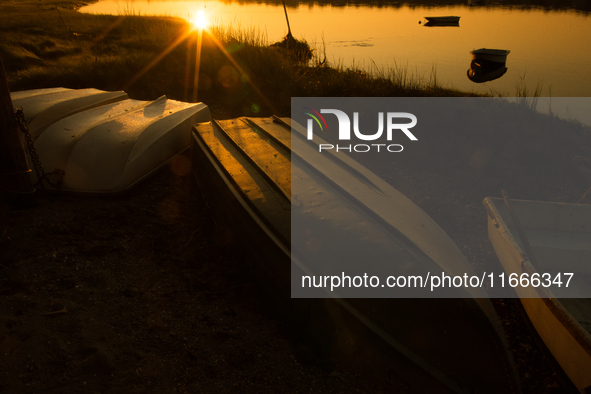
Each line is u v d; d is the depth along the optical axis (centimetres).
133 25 1551
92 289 286
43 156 416
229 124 494
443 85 1115
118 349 238
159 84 877
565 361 254
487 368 228
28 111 461
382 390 244
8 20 1614
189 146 552
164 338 254
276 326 286
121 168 421
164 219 411
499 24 2277
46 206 390
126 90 845
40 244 326
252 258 320
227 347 256
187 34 1327
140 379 221
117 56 1014
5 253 310
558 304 257
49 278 288
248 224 319
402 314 242
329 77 937
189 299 299
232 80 911
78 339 238
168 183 485
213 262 351
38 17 1780
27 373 212
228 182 362
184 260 350
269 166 364
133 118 492
